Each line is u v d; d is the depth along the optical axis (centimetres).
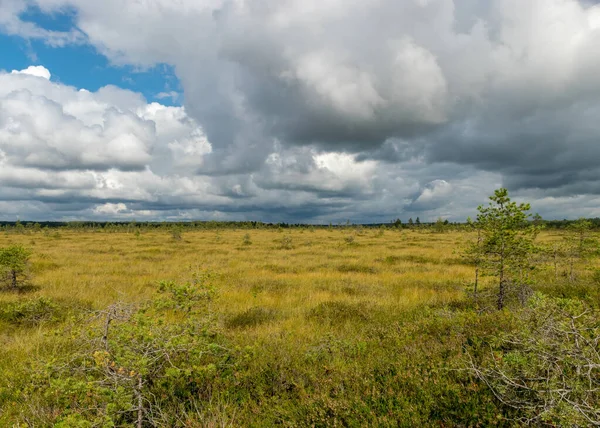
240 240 4284
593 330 378
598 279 1030
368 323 836
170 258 2380
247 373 511
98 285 1358
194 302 638
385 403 391
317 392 449
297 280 1491
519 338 429
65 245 3388
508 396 352
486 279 1392
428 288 1292
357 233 6131
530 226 879
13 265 1302
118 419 400
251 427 401
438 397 383
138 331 427
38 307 913
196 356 494
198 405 446
